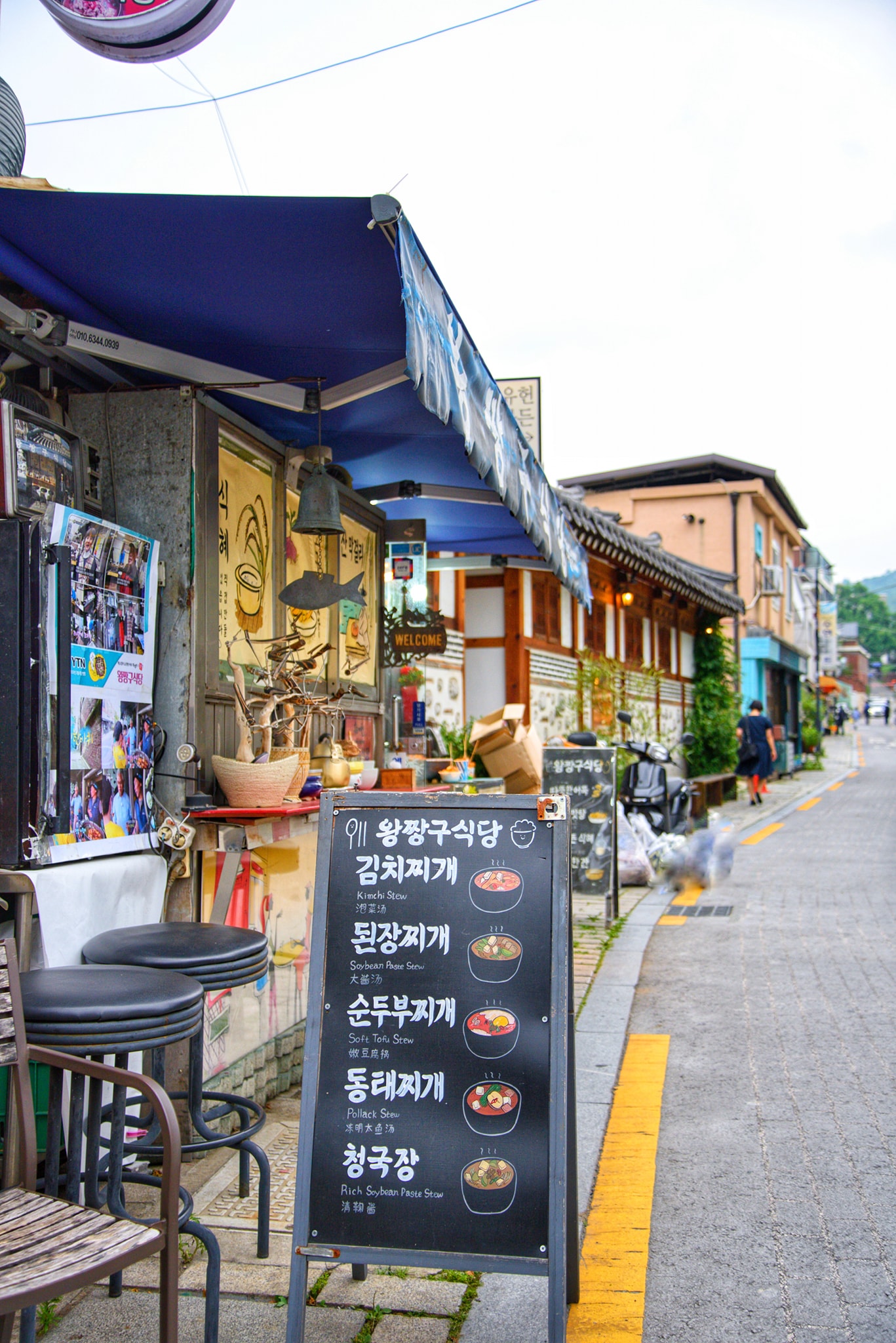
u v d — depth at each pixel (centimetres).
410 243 301
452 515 739
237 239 330
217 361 434
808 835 1485
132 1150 314
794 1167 398
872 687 13038
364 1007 282
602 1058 522
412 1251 262
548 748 888
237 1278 315
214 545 434
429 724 1058
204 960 319
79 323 393
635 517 3153
